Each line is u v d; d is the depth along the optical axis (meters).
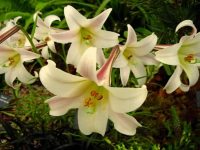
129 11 1.23
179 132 0.80
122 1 1.20
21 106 0.93
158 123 0.89
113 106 0.52
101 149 0.77
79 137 0.79
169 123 0.88
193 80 0.72
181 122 0.87
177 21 1.05
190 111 0.92
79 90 0.55
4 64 0.74
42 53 0.86
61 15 1.25
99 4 1.25
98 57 0.69
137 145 0.78
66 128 0.79
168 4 1.12
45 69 0.52
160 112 0.94
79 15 0.67
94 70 0.50
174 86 0.71
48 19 0.80
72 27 0.67
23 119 0.91
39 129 0.84
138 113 0.86
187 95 0.97
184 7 1.08
